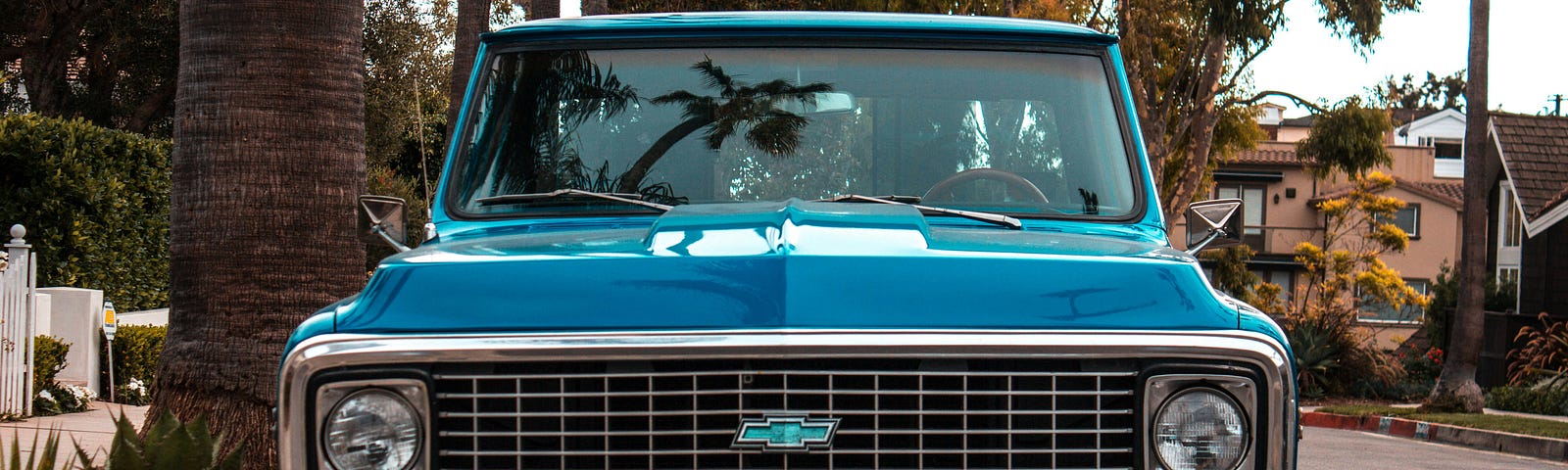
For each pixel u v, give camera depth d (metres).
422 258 2.87
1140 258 2.86
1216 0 26.00
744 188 3.84
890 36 4.05
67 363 12.20
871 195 3.85
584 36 4.07
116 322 12.85
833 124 3.95
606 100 3.97
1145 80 30.80
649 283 2.70
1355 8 25.47
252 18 5.77
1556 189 30.22
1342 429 19.08
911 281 2.70
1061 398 2.73
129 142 15.28
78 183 14.18
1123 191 3.80
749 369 2.67
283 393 2.69
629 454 2.69
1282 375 2.71
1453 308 31.52
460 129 3.94
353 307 2.77
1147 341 2.69
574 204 3.76
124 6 23.69
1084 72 4.01
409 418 2.68
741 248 2.81
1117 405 2.73
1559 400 19.69
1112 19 29.50
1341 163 31.56
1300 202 46.25
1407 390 27.17
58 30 23.80
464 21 16.08
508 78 4.01
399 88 25.36
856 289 2.68
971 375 2.70
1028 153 3.89
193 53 5.82
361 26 6.13
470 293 2.73
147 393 12.95
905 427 2.70
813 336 2.62
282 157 5.82
